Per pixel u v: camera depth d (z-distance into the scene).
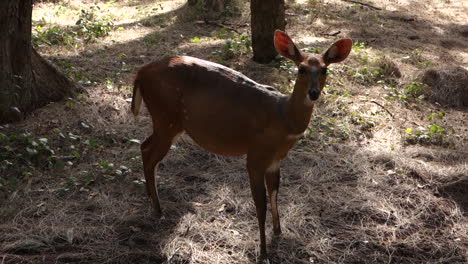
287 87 7.37
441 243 4.57
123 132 6.09
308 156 5.85
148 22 10.77
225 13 11.46
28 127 5.90
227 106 4.10
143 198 4.99
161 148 4.56
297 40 9.83
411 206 5.10
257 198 4.12
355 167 5.71
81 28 9.65
